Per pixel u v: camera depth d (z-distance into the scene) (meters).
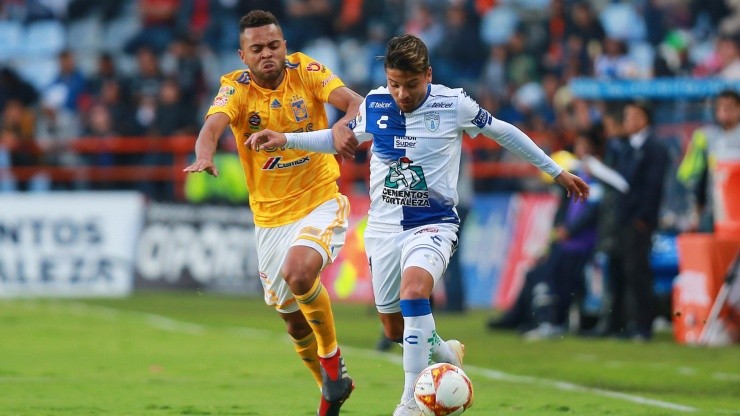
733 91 46.16
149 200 67.75
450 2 81.81
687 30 82.62
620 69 67.12
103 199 67.38
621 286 46.78
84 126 72.19
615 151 45.94
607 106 50.88
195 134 70.25
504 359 39.75
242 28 25.70
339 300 65.00
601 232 46.09
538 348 43.25
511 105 70.44
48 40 84.00
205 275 67.06
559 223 48.34
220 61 78.69
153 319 52.59
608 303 47.12
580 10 75.62
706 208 48.41
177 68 72.69
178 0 82.25
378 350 41.59
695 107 59.25
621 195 45.16
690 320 45.22
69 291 66.31
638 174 45.09
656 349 42.88
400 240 24.44
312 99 26.33
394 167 24.39
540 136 64.12
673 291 47.72
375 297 25.11
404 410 23.00
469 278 63.31
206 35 78.81
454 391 22.44
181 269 67.38
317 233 25.36
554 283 47.44
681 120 59.53
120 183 70.88
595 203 46.94
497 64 74.88
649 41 79.94
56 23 84.44
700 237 44.97
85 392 30.53
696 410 27.89
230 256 66.88
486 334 48.56
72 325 49.03
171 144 69.12
